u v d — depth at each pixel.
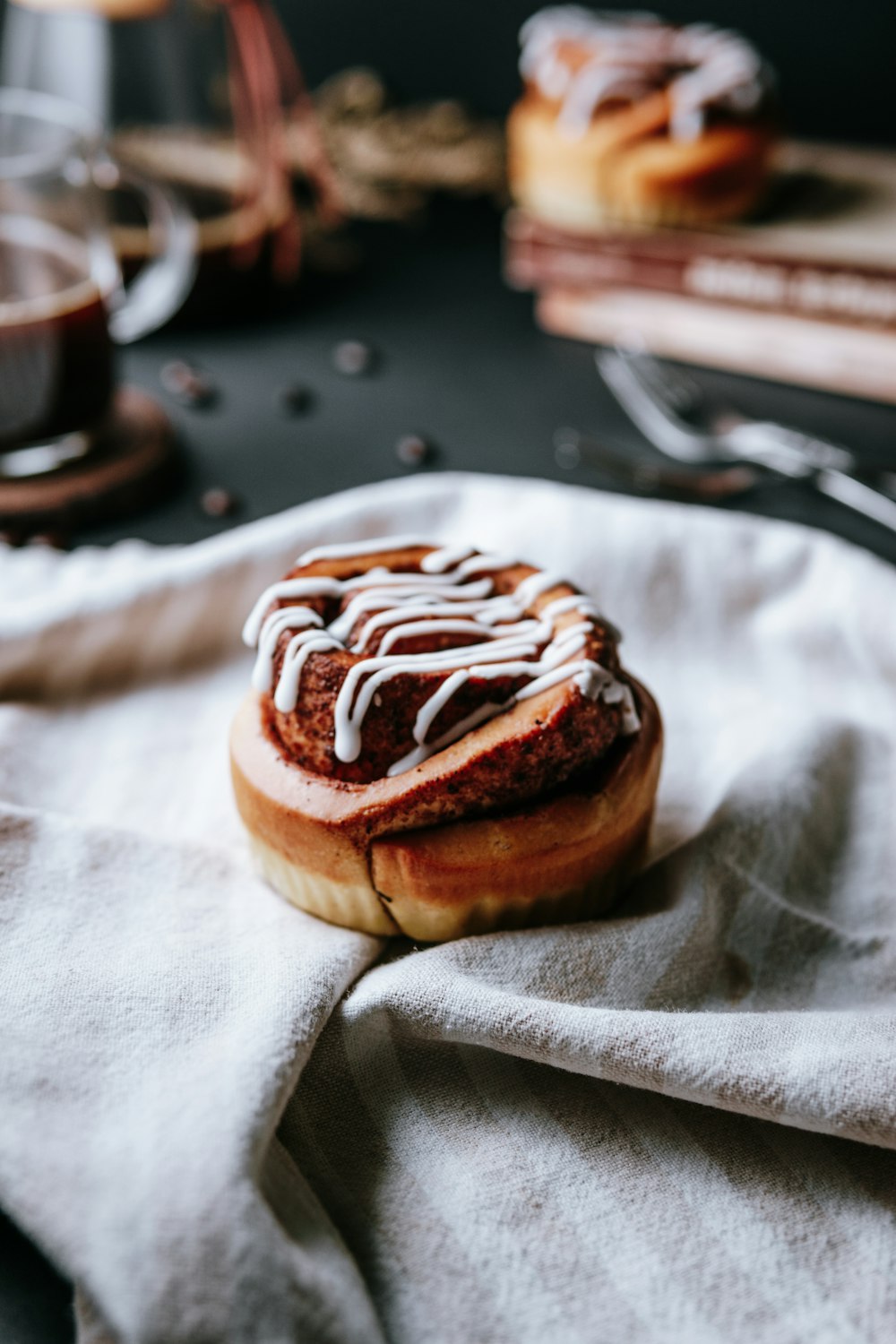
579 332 0.63
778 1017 0.35
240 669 0.45
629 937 0.36
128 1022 0.35
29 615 0.44
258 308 0.64
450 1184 0.34
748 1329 0.32
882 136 0.72
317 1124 0.35
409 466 0.55
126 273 0.60
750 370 0.60
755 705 0.44
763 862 0.39
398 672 0.36
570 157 0.59
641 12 0.73
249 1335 0.30
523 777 0.36
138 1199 0.31
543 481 0.54
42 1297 0.32
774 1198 0.34
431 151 0.76
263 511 0.52
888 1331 0.32
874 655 0.45
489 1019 0.34
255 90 0.61
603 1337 0.32
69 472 0.52
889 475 0.52
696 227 0.59
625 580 0.46
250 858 0.39
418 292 0.67
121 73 0.60
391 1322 0.32
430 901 0.36
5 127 0.54
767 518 0.52
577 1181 0.34
